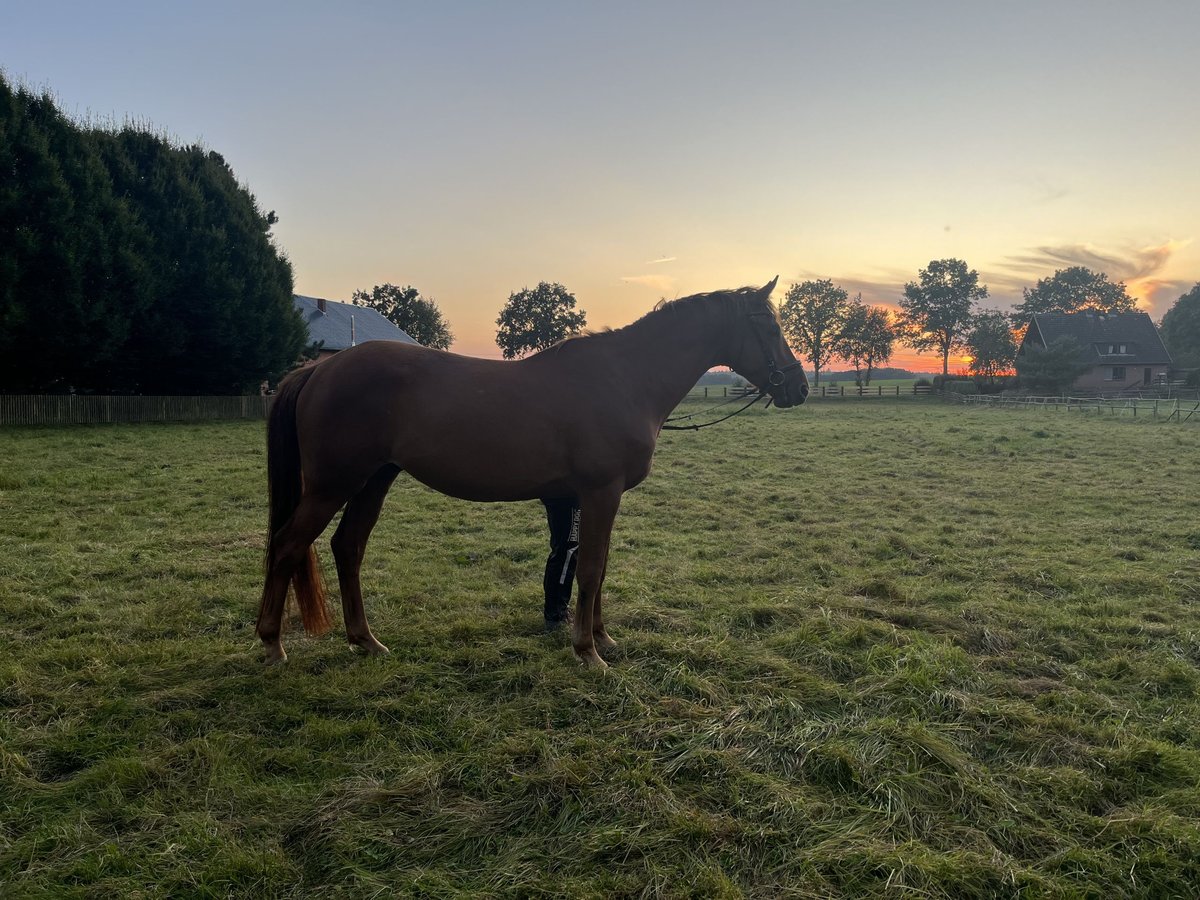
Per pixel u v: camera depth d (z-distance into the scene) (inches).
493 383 152.1
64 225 824.9
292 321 1171.3
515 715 133.0
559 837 98.2
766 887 89.4
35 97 861.2
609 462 155.4
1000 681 149.3
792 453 618.2
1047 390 1846.7
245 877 90.0
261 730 128.6
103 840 97.0
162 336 971.9
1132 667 157.9
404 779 110.1
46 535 277.0
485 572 241.4
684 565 253.1
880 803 105.5
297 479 158.1
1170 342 2925.7
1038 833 99.3
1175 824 99.2
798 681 146.3
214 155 1147.9
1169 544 282.5
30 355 853.8
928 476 484.4
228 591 209.2
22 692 137.2
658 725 127.3
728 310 177.2
